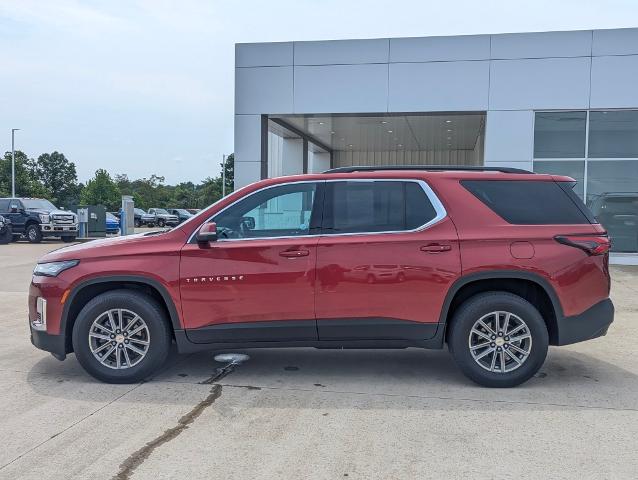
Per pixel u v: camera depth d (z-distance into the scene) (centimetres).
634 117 1556
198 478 352
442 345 524
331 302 516
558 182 541
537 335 512
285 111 1670
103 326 530
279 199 537
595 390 519
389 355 643
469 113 1630
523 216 526
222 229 532
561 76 1552
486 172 548
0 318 843
